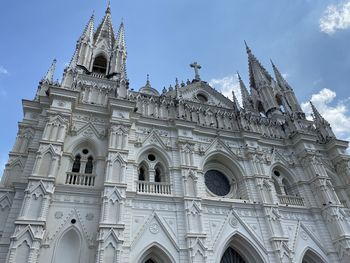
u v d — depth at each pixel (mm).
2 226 24750
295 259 31781
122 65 42312
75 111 33781
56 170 27094
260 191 35438
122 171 29000
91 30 45750
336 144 44812
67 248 25016
